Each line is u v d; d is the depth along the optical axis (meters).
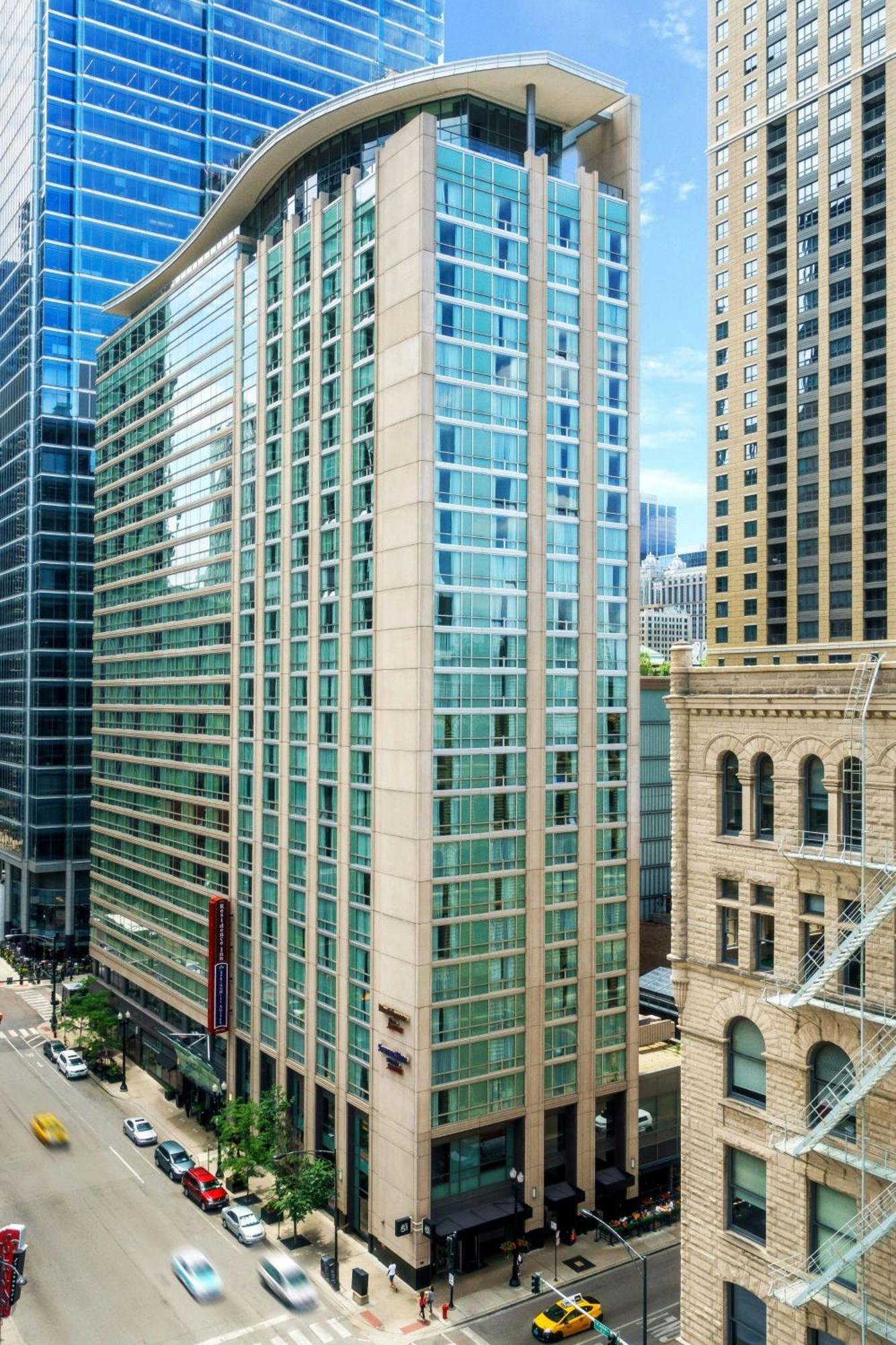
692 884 31.67
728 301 101.25
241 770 69.44
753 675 30.00
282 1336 45.25
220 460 73.44
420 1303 47.59
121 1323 45.88
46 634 114.31
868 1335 25.52
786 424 96.00
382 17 142.12
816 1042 27.48
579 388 57.88
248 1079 68.25
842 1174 26.58
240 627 70.00
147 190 120.38
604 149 61.38
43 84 115.38
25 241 121.00
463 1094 51.59
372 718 54.75
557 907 55.62
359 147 62.12
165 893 82.19
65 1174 61.62
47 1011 95.88
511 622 54.47
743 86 99.44
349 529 57.28
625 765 59.41
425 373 51.28
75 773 115.25
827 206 92.00
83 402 116.50
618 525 59.56
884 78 87.12
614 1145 58.69
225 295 72.75
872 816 26.31
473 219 53.22
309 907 60.25
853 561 90.06
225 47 126.62
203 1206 57.47
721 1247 30.08
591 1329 45.94
